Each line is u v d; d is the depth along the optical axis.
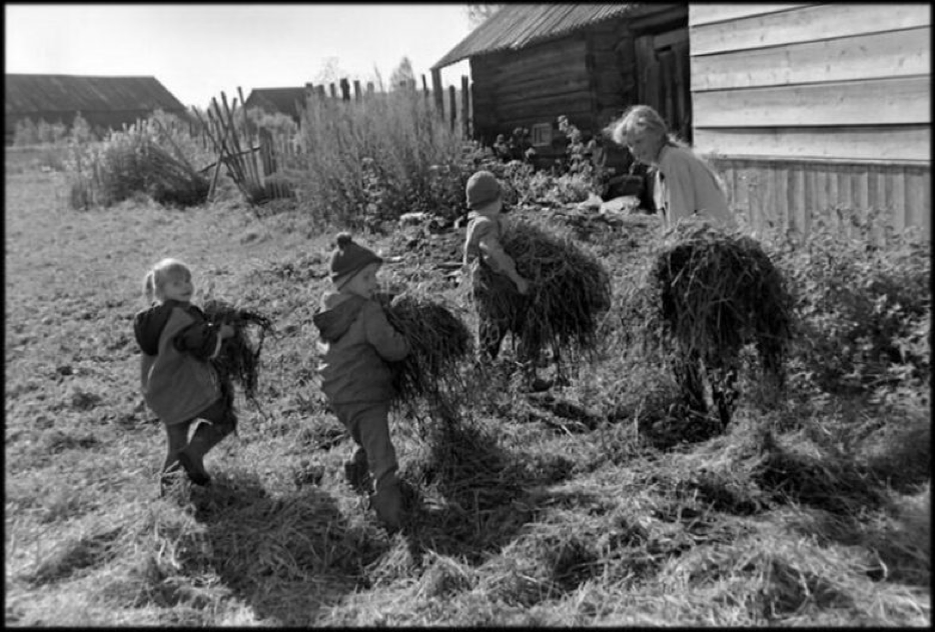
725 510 3.70
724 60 6.79
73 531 3.86
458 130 11.31
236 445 4.80
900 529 3.40
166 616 3.21
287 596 3.35
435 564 3.42
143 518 3.89
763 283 3.98
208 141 19.30
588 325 4.55
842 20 5.68
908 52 5.25
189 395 4.14
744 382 4.36
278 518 3.89
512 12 13.27
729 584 3.13
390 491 3.81
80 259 10.96
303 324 6.71
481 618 3.06
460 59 13.01
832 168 5.98
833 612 2.96
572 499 3.81
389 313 4.13
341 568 3.58
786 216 6.43
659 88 10.48
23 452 4.86
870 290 4.96
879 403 4.32
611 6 10.18
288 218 13.05
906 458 3.92
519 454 4.34
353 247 3.95
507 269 4.39
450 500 3.98
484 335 4.64
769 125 6.45
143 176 17.56
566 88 11.39
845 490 3.77
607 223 7.73
